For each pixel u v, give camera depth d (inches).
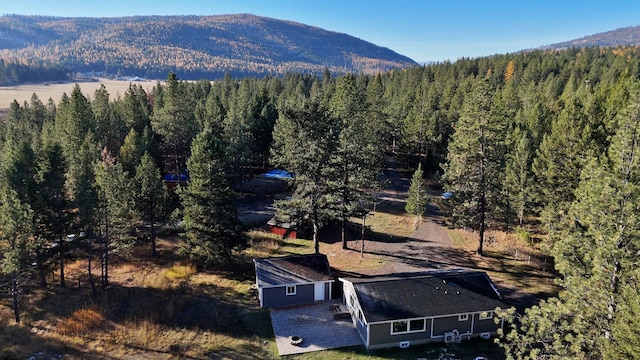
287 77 6171.3
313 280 1278.3
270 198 2434.8
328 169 1427.2
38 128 3127.5
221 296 1338.6
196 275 1492.4
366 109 2314.2
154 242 1690.5
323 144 1411.2
